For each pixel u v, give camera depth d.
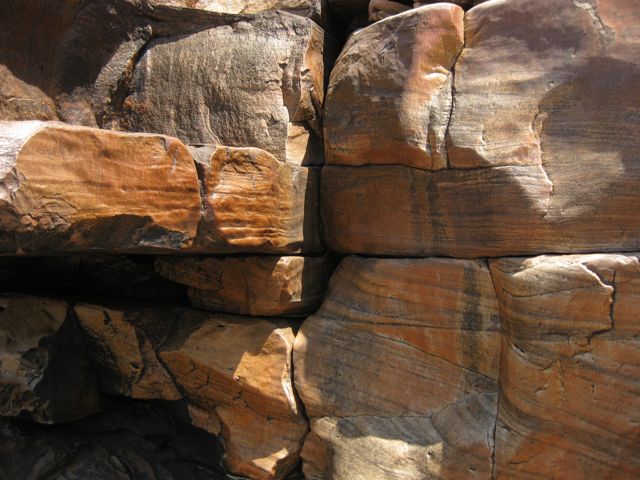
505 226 2.27
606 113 2.14
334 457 2.62
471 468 2.38
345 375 2.69
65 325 2.83
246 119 2.77
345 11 3.10
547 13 2.21
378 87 2.48
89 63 2.80
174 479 2.87
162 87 2.94
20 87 2.56
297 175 2.69
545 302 2.17
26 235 1.59
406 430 2.54
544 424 2.23
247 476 2.86
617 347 2.12
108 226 1.83
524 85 2.24
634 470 2.20
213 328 2.88
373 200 2.62
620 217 2.14
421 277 2.52
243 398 2.81
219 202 2.19
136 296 3.23
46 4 2.49
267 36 2.81
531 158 2.21
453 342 2.48
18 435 2.70
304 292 2.80
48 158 1.62
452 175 2.36
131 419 3.09
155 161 1.94
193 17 2.91
